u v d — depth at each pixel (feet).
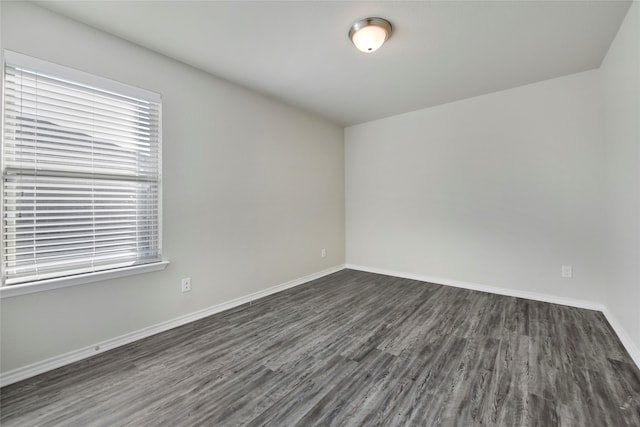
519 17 6.35
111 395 5.22
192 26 6.57
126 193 7.18
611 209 8.04
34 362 5.80
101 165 6.76
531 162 9.98
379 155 13.91
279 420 4.60
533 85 9.85
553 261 9.67
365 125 14.33
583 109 9.03
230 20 6.37
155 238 7.75
